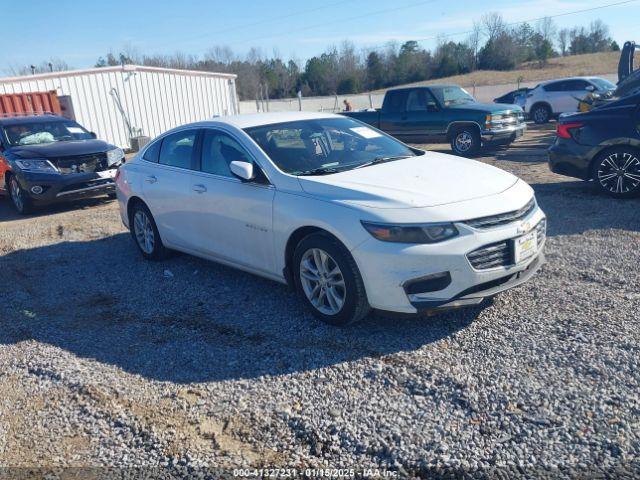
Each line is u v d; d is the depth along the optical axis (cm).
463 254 391
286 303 502
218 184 528
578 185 895
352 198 423
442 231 391
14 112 1755
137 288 580
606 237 612
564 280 497
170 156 614
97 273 643
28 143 1109
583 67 6494
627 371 346
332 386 361
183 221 584
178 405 355
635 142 762
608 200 783
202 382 380
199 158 568
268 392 361
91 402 367
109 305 539
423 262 390
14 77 1886
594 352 371
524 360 370
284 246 463
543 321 421
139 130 2233
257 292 535
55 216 1016
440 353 389
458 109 1340
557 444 291
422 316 407
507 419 313
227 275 593
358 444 305
